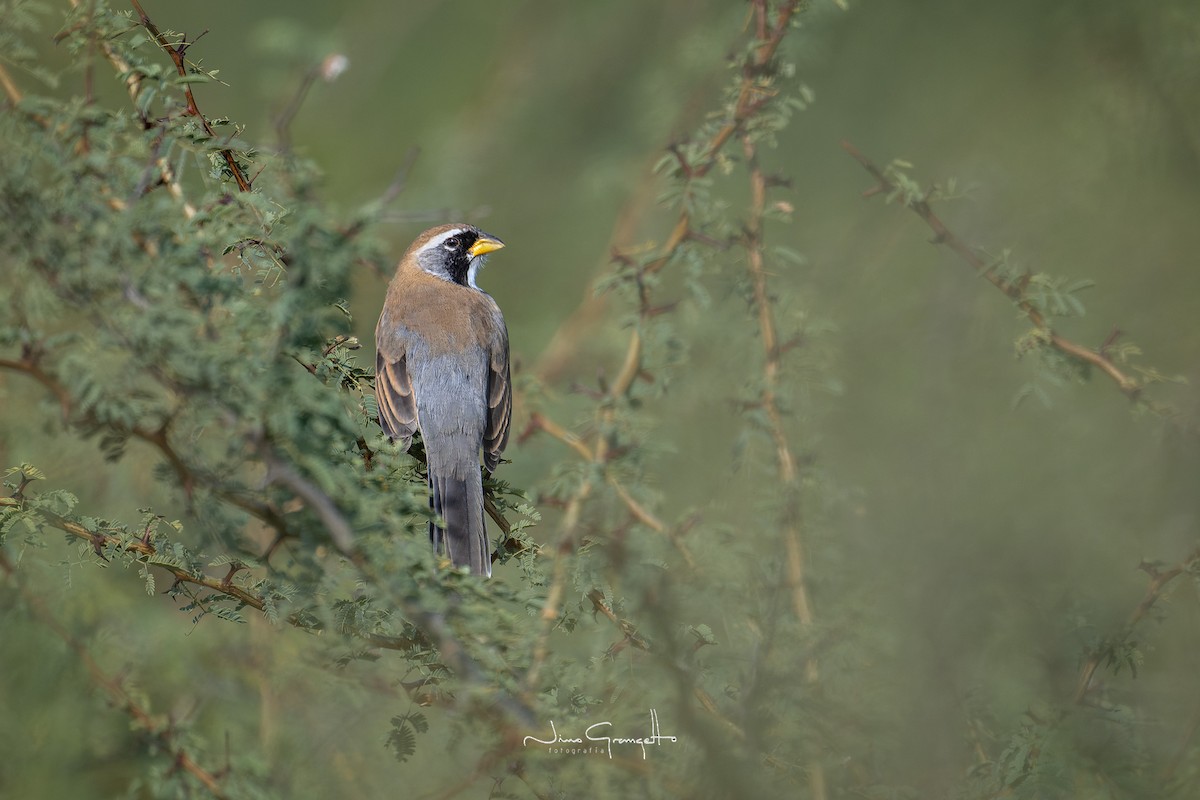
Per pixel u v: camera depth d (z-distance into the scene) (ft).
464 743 28.17
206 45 65.16
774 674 26.35
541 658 23.57
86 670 29.81
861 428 41.27
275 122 40.27
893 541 32.83
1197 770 28.25
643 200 56.03
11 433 33.68
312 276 20.20
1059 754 26.68
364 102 66.64
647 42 66.03
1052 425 41.65
